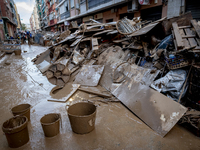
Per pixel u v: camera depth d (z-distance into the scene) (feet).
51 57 26.25
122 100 11.08
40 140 7.55
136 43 16.35
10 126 7.47
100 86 14.30
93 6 51.21
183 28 12.13
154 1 30.04
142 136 7.76
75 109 8.85
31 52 43.09
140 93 10.65
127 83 12.34
